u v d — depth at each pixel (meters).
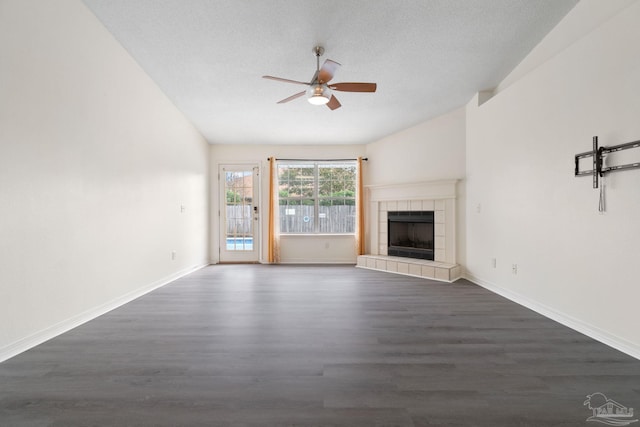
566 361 2.15
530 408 1.64
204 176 6.07
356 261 6.39
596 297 2.54
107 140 3.25
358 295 3.87
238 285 4.43
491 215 4.09
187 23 3.02
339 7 2.75
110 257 3.31
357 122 5.38
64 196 2.69
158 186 4.33
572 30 2.85
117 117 3.41
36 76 2.41
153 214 4.20
